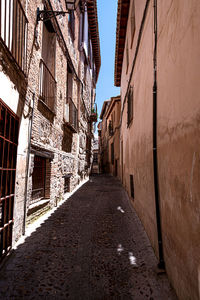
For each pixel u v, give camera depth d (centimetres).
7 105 316
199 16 175
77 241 398
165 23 287
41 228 459
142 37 484
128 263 319
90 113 1680
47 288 254
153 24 367
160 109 310
